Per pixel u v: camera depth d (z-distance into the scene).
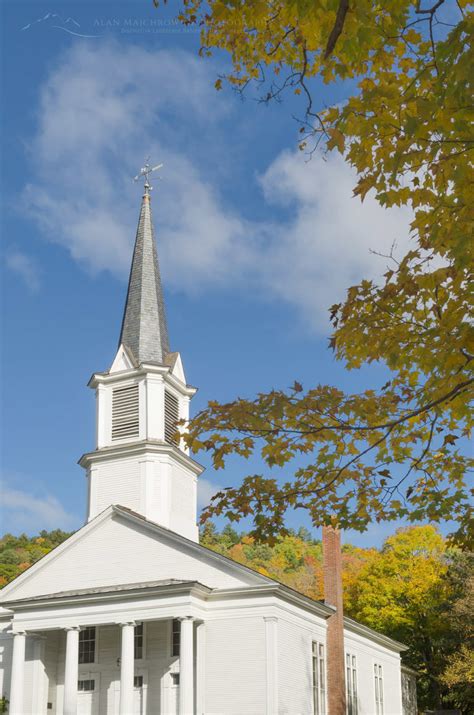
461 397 12.21
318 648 37.16
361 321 11.81
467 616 48.28
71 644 34.00
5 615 38.34
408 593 54.50
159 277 45.75
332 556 40.62
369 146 9.91
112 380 41.62
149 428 40.06
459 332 10.88
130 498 39.28
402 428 13.77
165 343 43.97
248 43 11.58
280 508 14.39
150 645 35.56
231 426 13.37
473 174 9.59
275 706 31.69
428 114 8.70
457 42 7.98
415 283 11.27
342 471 14.17
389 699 46.03
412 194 10.18
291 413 13.23
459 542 14.58
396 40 9.41
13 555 94.38
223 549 105.50
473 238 9.48
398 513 14.61
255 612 33.19
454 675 47.69
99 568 36.75
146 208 47.47
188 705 31.34
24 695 36.03
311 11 8.43
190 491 41.50
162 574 35.47
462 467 14.10
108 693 35.84
